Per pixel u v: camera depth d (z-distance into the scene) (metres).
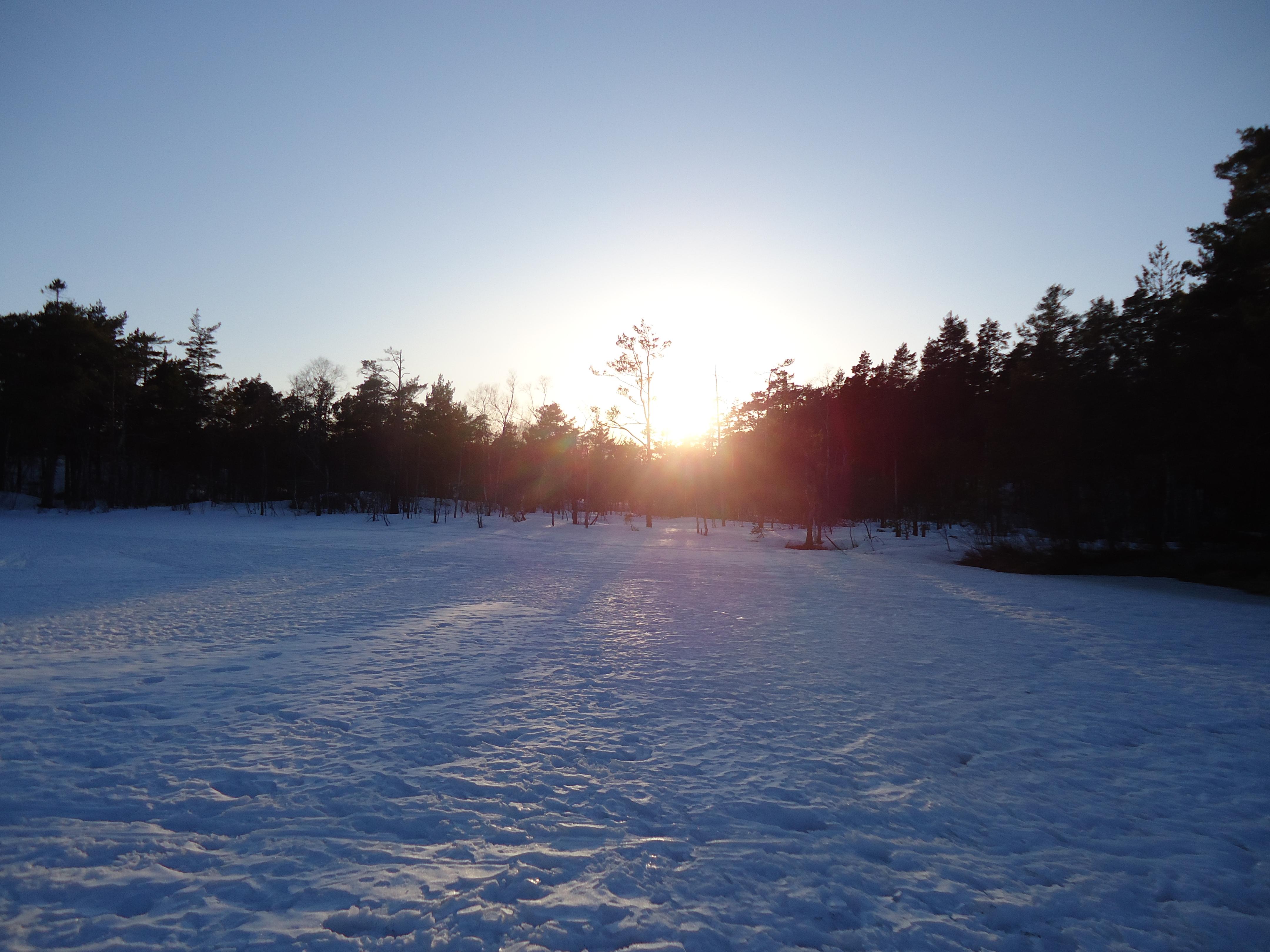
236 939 3.13
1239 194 20.22
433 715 6.66
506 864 3.91
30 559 21.16
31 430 53.47
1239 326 21.34
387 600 14.44
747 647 10.41
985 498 28.67
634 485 66.62
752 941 3.27
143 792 4.74
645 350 50.31
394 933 3.23
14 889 3.50
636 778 5.24
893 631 12.05
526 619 12.56
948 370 58.75
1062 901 3.75
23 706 6.55
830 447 46.34
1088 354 25.19
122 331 63.59
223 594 14.85
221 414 64.75
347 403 63.91
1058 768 5.72
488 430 63.91
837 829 4.52
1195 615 14.37
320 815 4.47
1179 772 5.66
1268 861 4.26
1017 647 10.72
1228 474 21.58
